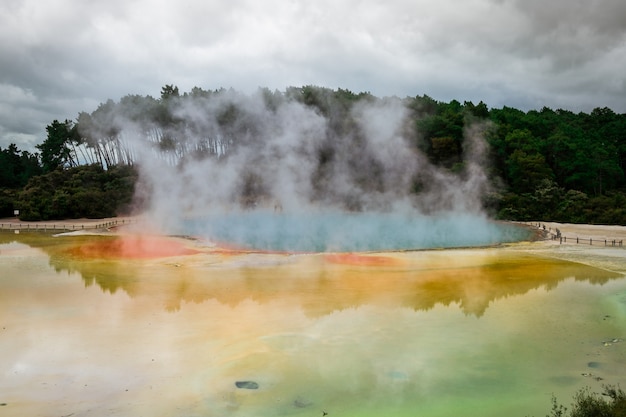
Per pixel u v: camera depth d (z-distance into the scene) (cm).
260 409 1373
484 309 2325
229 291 2677
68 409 1350
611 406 1238
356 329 2036
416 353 1772
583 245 4453
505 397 1434
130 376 1565
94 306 2358
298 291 2683
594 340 1889
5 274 3134
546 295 2580
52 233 5656
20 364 1650
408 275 3120
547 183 7344
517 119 8750
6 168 10538
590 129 9938
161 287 2769
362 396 1448
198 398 1427
